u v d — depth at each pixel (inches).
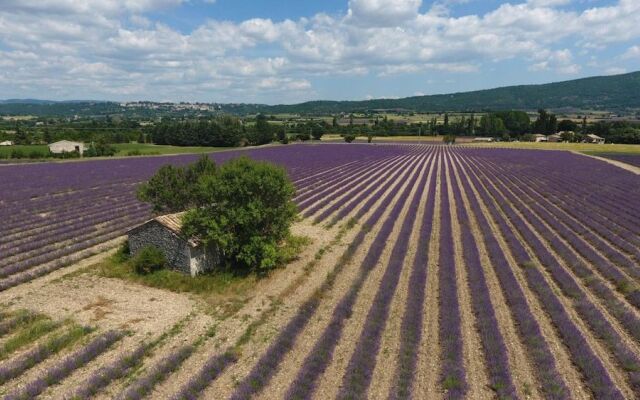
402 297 850.8
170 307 820.6
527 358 636.7
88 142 5541.3
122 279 957.2
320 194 1999.3
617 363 621.9
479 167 3260.3
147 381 570.9
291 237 1191.6
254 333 721.0
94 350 644.1
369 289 895.7
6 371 582.2
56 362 625.6
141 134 6136.8
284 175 1039.0
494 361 606.2
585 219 1440.7
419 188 2261.3
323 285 906.7
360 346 644.7
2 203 1739.7
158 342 691.4
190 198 1180.5
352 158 3895.2
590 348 643.5
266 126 6904.5
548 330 717.3
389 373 600.1
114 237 1277.1
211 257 1025.5
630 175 2581.2
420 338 690.2
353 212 1642.5
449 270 967.0
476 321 753.0
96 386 561.6
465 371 606.2
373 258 1060.5
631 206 1627.7
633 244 1176.2
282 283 938.1
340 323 730.8
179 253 974.4
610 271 943.0
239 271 1001.5
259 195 990.4
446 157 4128.9
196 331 729.0
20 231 1330.0
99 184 2253.9
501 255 1069.1
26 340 677.3
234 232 991.0
